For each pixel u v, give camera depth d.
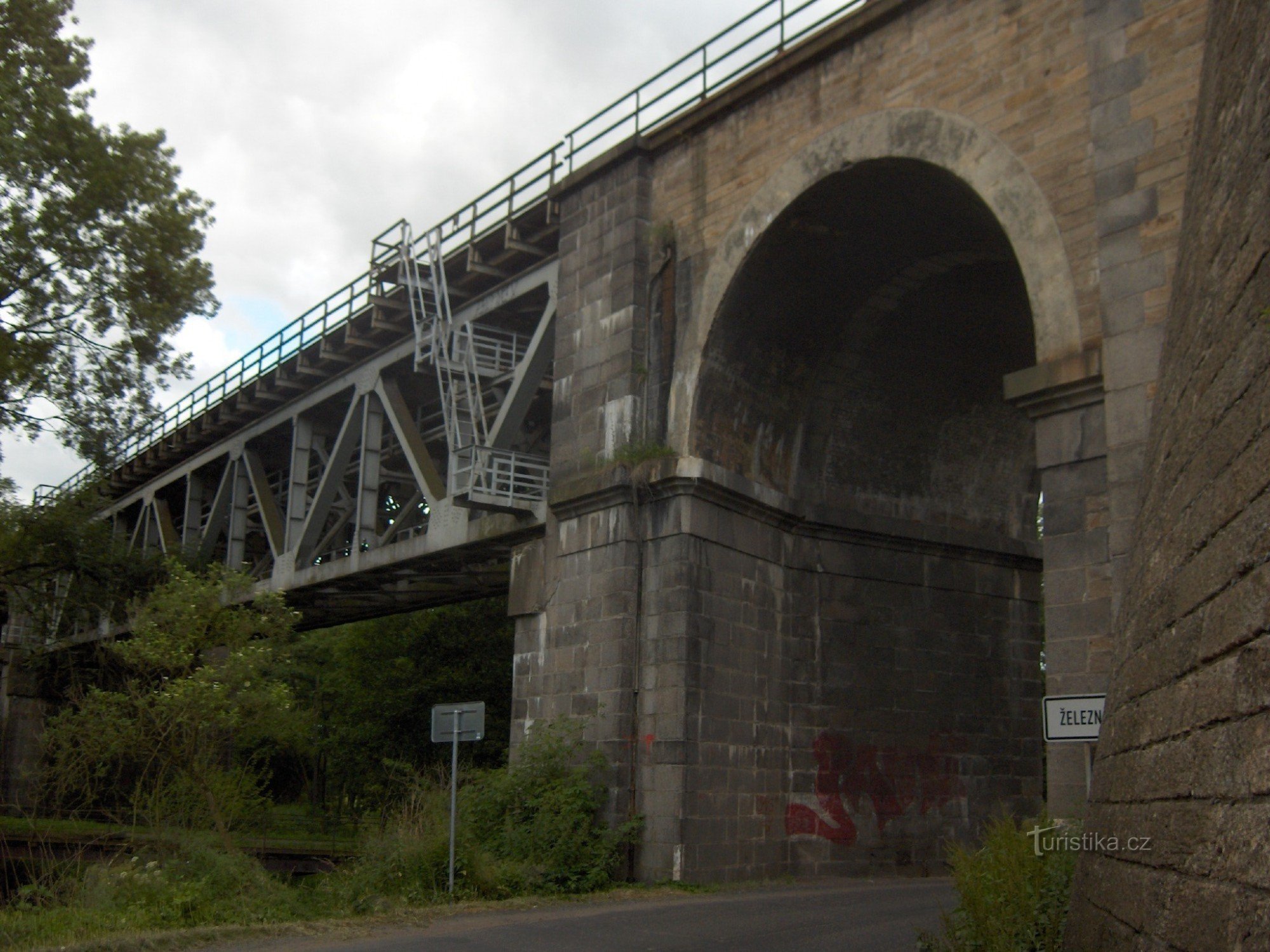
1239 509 6.49
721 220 22.06
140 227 26.41
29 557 37.47
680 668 20.75
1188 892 6.21
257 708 24.19
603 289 23.91
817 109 20.61
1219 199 8.34
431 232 28.59
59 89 25.52
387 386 31.61
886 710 24.28
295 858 28.34
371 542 31.70
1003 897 11.05
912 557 25.59
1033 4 17.44
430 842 18.42
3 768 49.31
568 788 20.81
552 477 24.20
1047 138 16.86
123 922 14.53
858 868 23.00
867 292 22.86
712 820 20.69
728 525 22.19
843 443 24.94
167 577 38.50
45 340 26.23
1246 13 8.20
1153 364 14.52
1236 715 6.00
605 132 25.00
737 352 22.45
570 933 14.55
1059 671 14.94
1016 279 22.77
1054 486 15.50
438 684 40.97
